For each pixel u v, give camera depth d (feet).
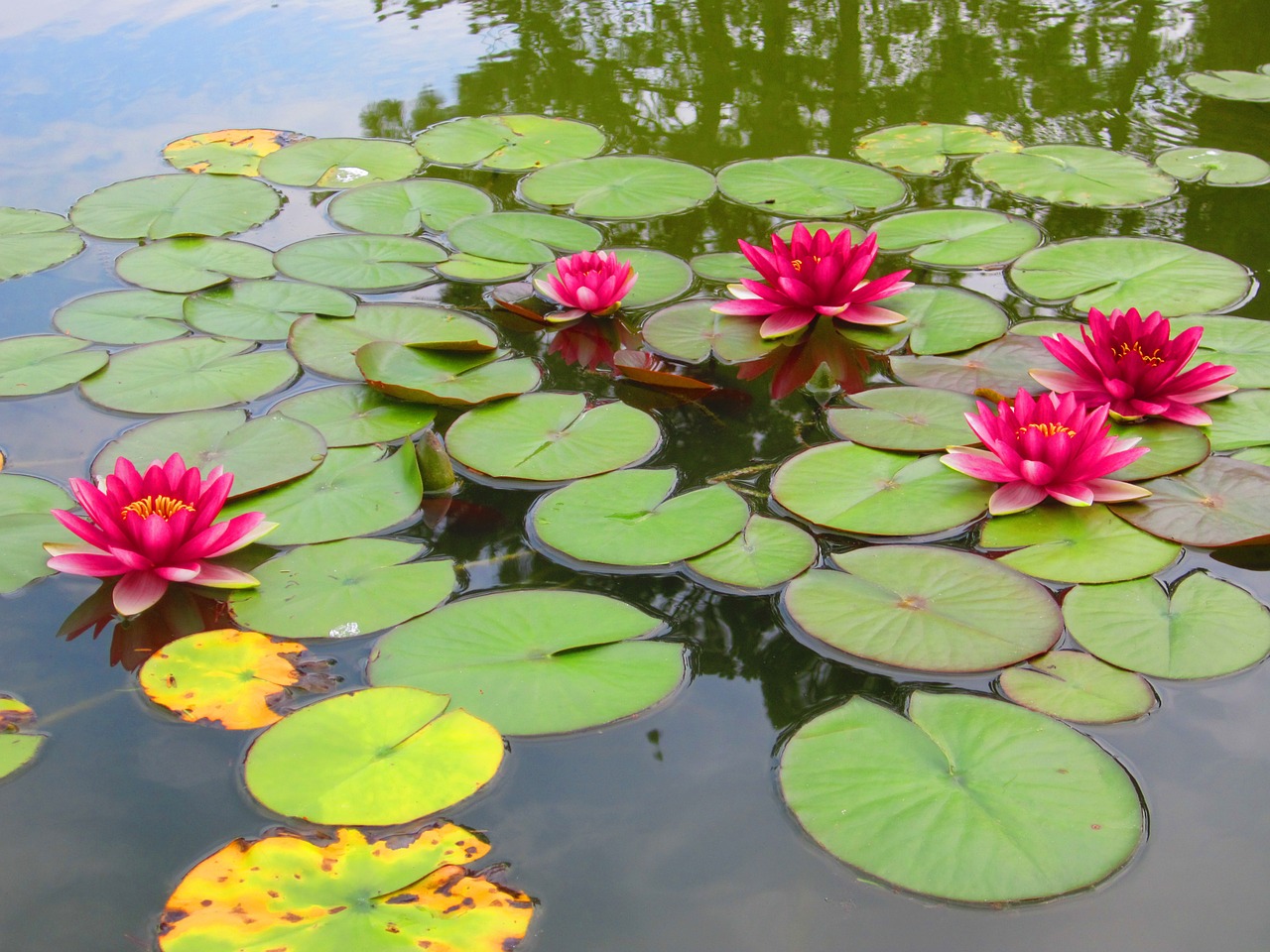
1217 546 5.52
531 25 16.76
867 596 5.26
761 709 4.66
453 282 9.09
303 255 9.37
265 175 11.34
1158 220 9.95
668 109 13.21
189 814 4.11
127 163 11.69
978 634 4.96
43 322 8.28
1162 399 6.77
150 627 5.20
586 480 6.31
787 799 4.19
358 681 4.80
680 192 10.84
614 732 4.52
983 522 5.87
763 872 3.89
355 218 10.27
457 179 11.32
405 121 12.94
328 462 6.44
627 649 5.00
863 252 8.10
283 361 7.64
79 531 5.33
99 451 6.51
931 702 4.63
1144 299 8.34
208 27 16.57
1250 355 7.39
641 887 3.83
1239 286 8.48
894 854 3.92
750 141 12.20
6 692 4.77
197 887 3.73
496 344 7.93
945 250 9.50
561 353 7.95
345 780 4.20
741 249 8.75
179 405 7.06
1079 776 4.22
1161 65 14.51
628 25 16.74
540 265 9.37
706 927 3.67
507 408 7.07
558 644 4.97
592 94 13.76
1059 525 5.81
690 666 4.91
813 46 15.62
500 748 4.38
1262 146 11.69
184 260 9.29
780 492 6.15
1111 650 4.90
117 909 3.72
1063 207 10.34
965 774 4.25
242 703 4.65
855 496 6.08
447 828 4.03
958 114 12.83
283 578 5.47
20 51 15.30
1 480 6.18
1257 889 3.78
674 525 5.83
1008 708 4.58
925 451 6.47
